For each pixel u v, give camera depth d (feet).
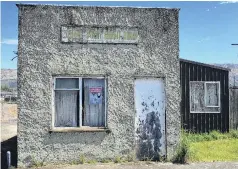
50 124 36.78
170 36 38.88
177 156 38.09
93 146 37.35
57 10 37.35
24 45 36.81
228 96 59.57
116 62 38.09
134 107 38.24
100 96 38.24
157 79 38.81
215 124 58.95
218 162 37.88
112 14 38.14
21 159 36.29
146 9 38.63
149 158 38.40
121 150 37.81
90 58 37.76
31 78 36.78
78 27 37.63
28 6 36.91
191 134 56.34
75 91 37.96
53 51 37.22
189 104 58.18
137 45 38.40
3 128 71.00
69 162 36.94
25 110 36.58
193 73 58.75
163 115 38.73
